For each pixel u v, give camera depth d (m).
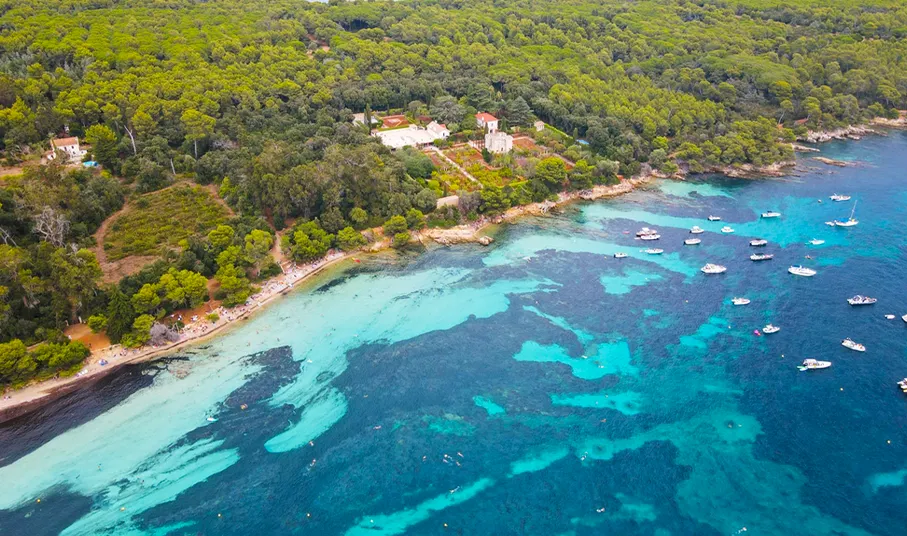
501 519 127.12
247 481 135.12
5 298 169.12
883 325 182.38
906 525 124.56
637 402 156.38
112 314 171.62
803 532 123.75
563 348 175.38
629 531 124.44
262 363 169.75
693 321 186.12
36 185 199.50
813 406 154.12
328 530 124.88
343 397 158.38
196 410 153.62
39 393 156.50
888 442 143.62
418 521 126.75
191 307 188.88
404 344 177.50
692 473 137.00
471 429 148.75
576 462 140.00
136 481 134.62
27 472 136.38
